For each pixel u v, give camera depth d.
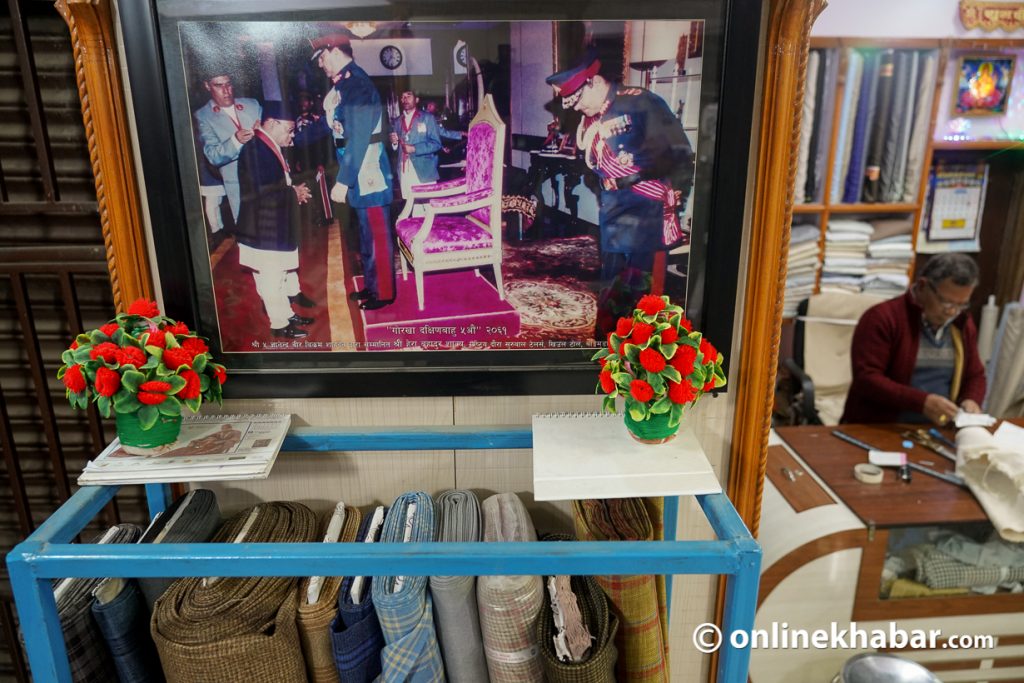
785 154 1.08
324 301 1.15
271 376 1.18
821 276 2.67
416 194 1.10
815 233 2.61
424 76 1.05
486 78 1.05
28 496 1.42
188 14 1.01
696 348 1.00
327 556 0.87
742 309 1.20
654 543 0.89
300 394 1.19
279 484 1.31
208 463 1.00
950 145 2.46
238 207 1.10
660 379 0.96
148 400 0.95
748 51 1.03
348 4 1.01
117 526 1.16
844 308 2.62
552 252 1.14
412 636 0.99
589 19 1.03
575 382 1.20
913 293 2.36
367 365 1.19
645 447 1.05
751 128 1.09
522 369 1.19
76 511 0.96
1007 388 2.60
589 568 0.87
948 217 2.55
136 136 1.09
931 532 1.64
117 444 1.06
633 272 1.15
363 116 1.06
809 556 1.58
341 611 1.02
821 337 2.64
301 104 1.06
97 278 1.28
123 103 1.06
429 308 1.16
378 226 1.12
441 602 1.03
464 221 1.12
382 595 1.00
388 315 1.17
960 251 2.60
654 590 1.06
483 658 1.08
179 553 0.87
